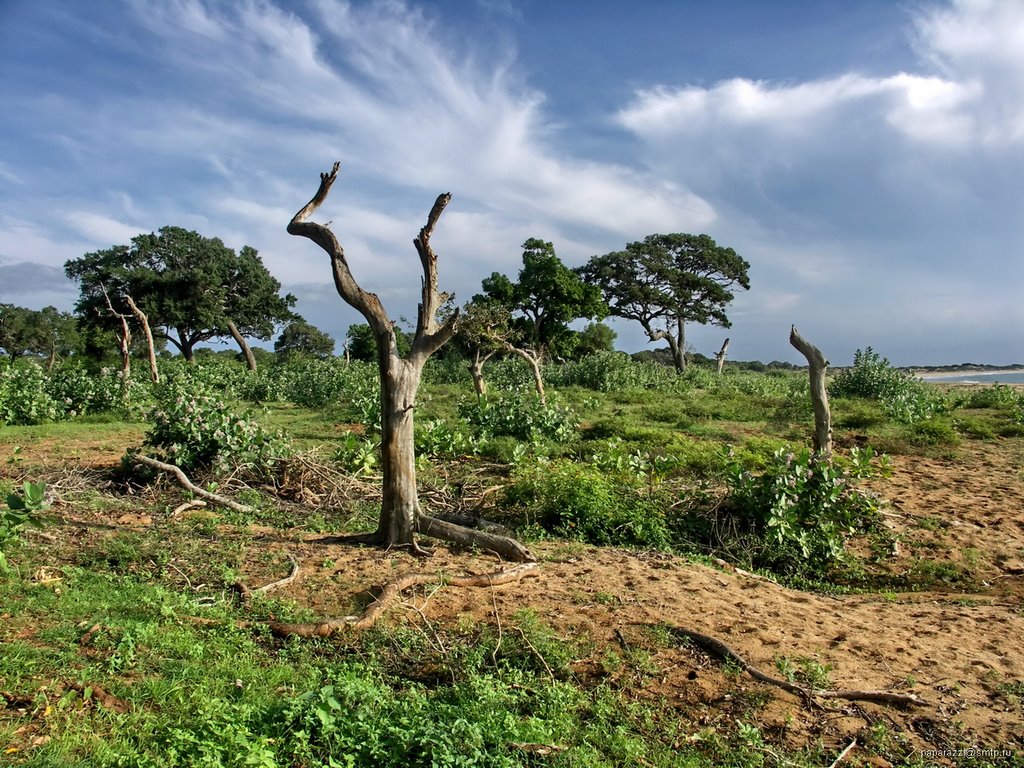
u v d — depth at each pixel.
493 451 13.15
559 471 9.77
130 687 4.19
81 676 4.19
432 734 3.83
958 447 15.14
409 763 3.71
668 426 17.92
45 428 14.92
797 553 8.48
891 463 13.65
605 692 4.88
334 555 7.07
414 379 7.34
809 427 17.47
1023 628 6.28
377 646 5.34
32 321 45.03
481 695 4.51
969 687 5.14
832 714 4.75
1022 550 8.63
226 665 4.68
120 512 8.40
